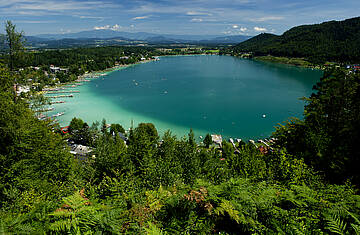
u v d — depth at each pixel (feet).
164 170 50.24
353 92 60.75
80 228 18.22
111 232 18.48
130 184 39.06
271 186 28.73
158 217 22.68
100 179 65.72
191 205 22.47
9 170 45.06
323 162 47.55
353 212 20.90
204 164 68.80
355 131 49.88
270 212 21.43
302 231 18.45
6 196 34.14
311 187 30.22
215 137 210.38
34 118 68.44
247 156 46.39
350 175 41.16
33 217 20.62
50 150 61.00
